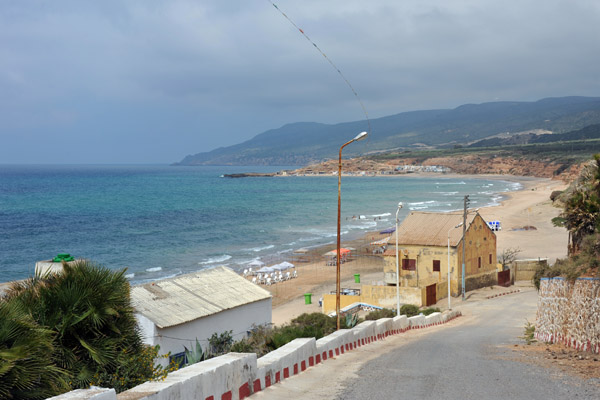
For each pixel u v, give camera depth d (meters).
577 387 11.88
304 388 11.55
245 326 31.61
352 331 19.14
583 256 22.58
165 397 7.89
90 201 181.00
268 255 87.44
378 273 72.31
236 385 10.10
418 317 32.28
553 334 22.27
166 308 28.17
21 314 9.35
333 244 97.69
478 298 52.97
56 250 88.19
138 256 84.69
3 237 101.12
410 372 13.70
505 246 86.31
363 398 10.71
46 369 9.12
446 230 56.19
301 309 53.09
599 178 27.58
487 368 14.48
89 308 11.34
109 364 11.31
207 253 88.62
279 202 185.25
